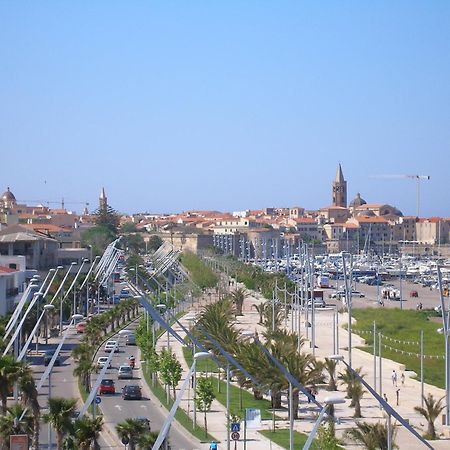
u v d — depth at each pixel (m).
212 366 157.50
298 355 118.88
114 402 124.75
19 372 85.94
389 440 77.75
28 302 183.50
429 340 198.25
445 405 119.81
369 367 163.00
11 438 80.06
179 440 101.00
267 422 112.94
